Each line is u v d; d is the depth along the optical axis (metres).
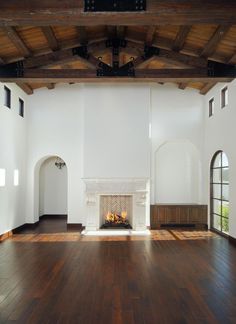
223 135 7.97
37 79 7.09
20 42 6.22
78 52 7.12
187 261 5.66
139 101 9.09
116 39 7.25
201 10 4.27
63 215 11.70
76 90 9.60
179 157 10.54
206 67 7.03
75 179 9.45
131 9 4.25
